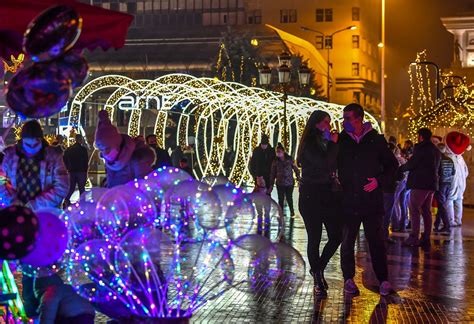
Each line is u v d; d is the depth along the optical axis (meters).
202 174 34.12
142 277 6.61
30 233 6.36
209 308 10.46
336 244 11.59
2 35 7.91
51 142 25.70
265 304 10.78
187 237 6.79
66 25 6.47
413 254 16.08
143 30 116.12
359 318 10.08
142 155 8.88
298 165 11.76
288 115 39.56
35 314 8.28
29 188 8.54
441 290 12.05
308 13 126.94
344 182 11.54
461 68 58.28
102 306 7.17
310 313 10.30
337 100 127.94
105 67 94.50
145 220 6.98
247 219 7.02
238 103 37.12
